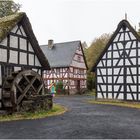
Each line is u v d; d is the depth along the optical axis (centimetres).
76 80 4506
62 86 4291
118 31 2612
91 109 1928
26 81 1666
